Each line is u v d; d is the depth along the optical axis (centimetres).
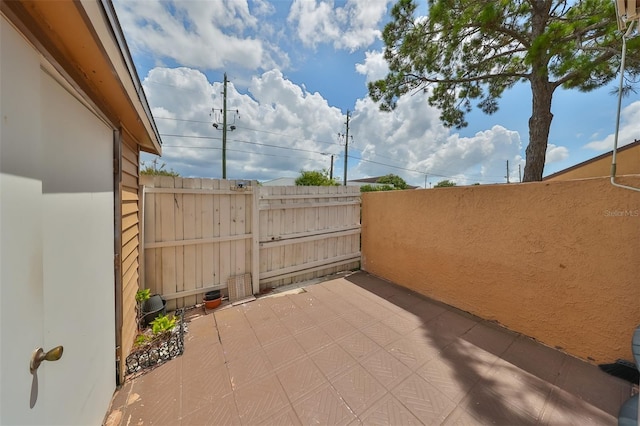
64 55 109
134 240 249
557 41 310
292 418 160
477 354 225
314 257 448
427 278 356
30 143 88
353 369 205
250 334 259
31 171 88
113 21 114
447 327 272
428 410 165
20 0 77
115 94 146
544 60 331
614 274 196
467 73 479
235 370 205
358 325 277
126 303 214
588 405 168
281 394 179
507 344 240
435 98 543
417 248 370
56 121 110
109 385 170
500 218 270
